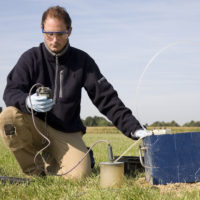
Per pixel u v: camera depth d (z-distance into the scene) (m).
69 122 3.62
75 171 3.37
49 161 3.78
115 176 2.74
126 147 7.41
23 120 3.35
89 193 2.57
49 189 2.79
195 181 2.92
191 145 2.94
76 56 3.62
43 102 3.08
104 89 3.55
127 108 3.46
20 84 3.39
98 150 6.57
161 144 2.91
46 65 3.54
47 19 3.25
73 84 3.55
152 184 2.91
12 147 3.37
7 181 3.00
